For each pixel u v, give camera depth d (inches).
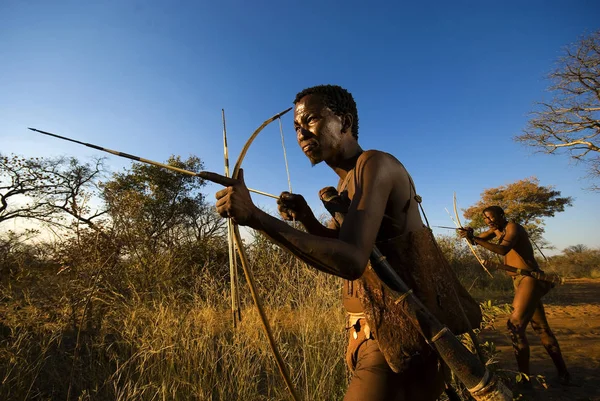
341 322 144.9
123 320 139.9
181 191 589.9
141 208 207.5
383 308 51.3
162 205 446.3
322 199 56.9
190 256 219.9
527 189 1022.4
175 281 181.5
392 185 48.9
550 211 1013.8
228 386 124.2
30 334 134.1
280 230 38.9
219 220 355.9
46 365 125.3
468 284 428.1
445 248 461.1
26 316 136.6
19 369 114.8
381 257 48.8
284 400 118.6
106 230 172.9
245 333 136.2
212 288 170.2
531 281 145.3
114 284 157.3
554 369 164.6
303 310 155.3
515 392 126.6
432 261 53.9
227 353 127.2
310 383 123.0
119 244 171.6
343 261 39.4
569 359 179.0
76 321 140.5
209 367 131.3
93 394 116.6
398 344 50.5
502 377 122.2
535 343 208.1
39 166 653.3
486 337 199.2
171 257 191.0
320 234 60.2
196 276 182.5
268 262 186.5
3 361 120.0
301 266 178.7
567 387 144.4
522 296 145.3
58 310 138.0
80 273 147.3
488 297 386.6
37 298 142.9
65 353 128.5
